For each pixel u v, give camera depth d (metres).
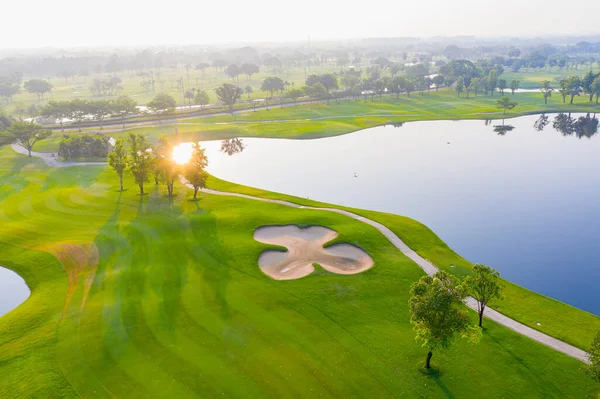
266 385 45.09
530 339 53.06
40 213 92.94
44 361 49.06
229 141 183.12
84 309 59.00
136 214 92.00
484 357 49.78
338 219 89.12
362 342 52.16
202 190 110.94
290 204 100.19
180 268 69.38
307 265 71.31
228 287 63.97
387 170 142.38
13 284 67.88
